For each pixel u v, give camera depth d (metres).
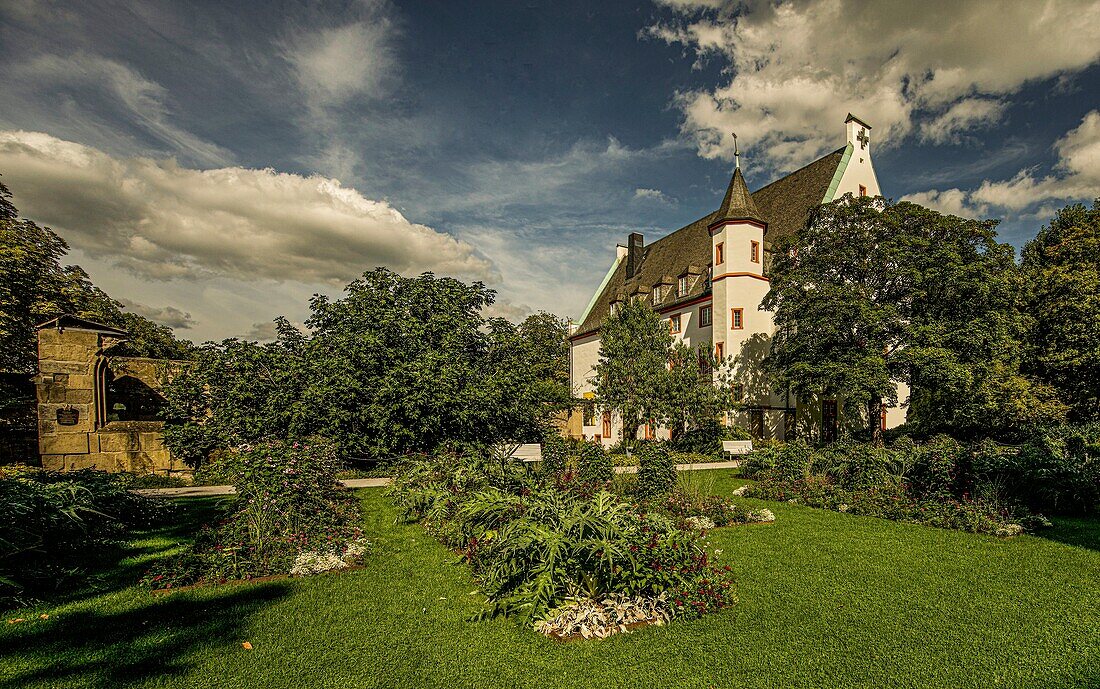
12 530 5.91
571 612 4.88
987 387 19.58
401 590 5.79
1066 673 4.20
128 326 39.44
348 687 3.84
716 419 23.84
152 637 4.54
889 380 21.50
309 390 14.98
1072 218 27.48
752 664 4.26
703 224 37.78
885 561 7.18
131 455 15.38
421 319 16.84
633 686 3.92
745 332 28.92
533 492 7.99
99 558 6.80
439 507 8.71
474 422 16.06
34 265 21.55
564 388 32.06
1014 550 7.78
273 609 5.21
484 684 3.91
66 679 3.84
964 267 19.78
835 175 29.77
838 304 21.70
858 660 4.35
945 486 10.47
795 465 14.12
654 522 5.88
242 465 7.32
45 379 14.74
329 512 8.22
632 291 39.97
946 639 4.77
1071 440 14.71
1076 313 20.36
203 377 15.78
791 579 6.39
